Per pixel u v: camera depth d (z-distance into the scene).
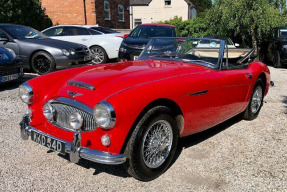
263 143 3.74
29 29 8.42
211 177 2.89
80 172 2.96
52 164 3.10
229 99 3.66
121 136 2.42
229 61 4.64
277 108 5.40
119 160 2.44
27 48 7.58
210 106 3.32
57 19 17.12
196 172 2.98
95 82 2.75
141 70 3.12
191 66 3.47
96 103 2.49
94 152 2.47
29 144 3.58
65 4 16.84
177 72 3.15
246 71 4.06
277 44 10.88
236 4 12.59
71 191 2.61
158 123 2.72
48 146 2.77
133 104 2.42
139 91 2.52
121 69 3.18
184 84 2.93
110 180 2.81
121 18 20.83
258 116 4.90
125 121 2.39
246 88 4.03
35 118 3.01
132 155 2.52
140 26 9.62
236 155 3.38
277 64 10.91
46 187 2.66
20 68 6.66
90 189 2.65
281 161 3.24
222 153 3.44
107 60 10.63
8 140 3.67
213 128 4.30
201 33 15.01
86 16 16.83
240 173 2.97
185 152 3.45
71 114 2.56
